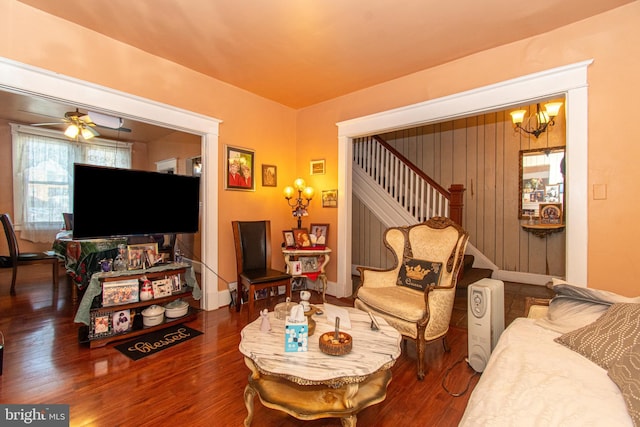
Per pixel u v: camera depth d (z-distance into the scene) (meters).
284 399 1.57
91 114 3.19
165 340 2.71
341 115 4.09
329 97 4.14
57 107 4.44
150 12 2.37
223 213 3.71
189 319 3.15
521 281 4.87
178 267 3.10
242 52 2.97
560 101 3.63
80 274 3.43
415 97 3.38
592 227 2.34
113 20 2.48
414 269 2.85
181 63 3.20
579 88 2.38
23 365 2.24
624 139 2.23
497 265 5.10
